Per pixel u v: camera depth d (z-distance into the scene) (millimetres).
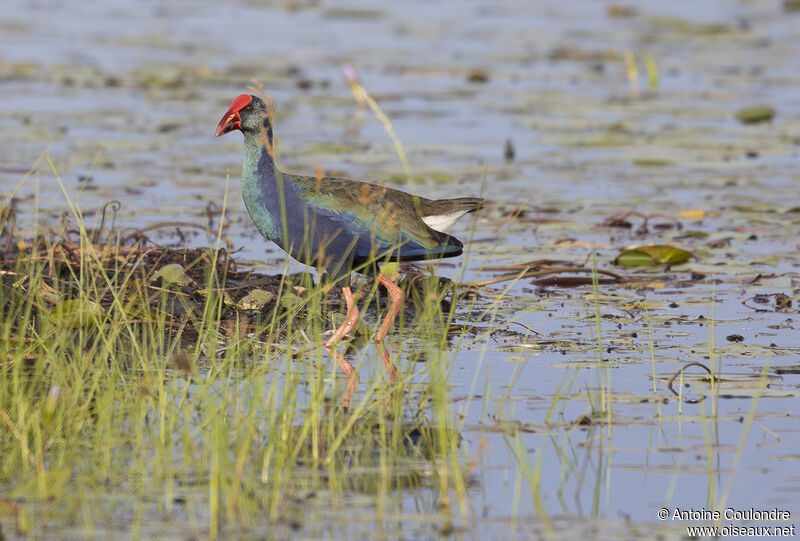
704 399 9086
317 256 11180
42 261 11828
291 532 6648
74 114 22219
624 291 12680
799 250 14289
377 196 11250
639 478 7602
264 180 11086
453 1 40594
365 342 10930
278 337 10875
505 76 27531
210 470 7438
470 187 17531
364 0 40500
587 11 38594
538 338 10836
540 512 6957
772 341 10680
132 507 6902
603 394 8977
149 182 17344
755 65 29312
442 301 12227
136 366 9664
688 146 20641
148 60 28469
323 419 8664
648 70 25719
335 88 25891
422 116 23344
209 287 10562
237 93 24859
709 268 13367
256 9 38062
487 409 8875
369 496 7184
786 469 7734
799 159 19938
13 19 34625
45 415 7762
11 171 17578
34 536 6473
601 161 19688
